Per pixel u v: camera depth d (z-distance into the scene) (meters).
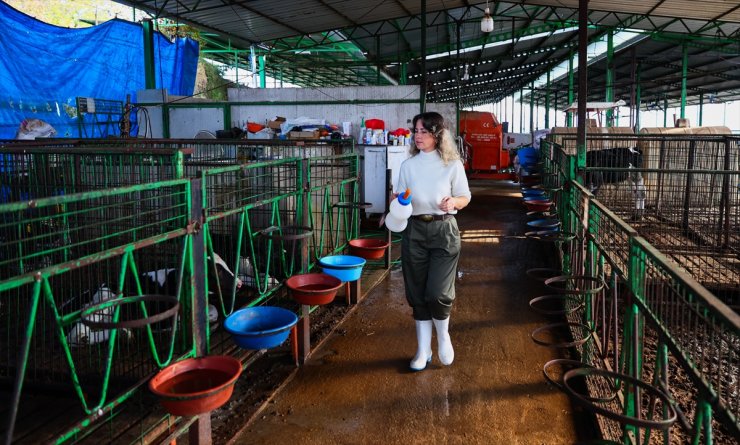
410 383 3.60
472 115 17.02
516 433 3.01
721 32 15.97
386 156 8.82
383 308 5.09
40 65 8.73
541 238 4.67
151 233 3.91
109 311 3.42
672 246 6.50
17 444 2.49
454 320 4.79
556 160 7.96
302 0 11.83
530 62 26.42
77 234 4.03
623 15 16.38
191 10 11.45
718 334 1.72
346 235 5.75
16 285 1.85
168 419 2.58
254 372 3.76
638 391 2.54
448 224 3.54
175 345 3.03
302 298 3.60
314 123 10.43
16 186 4.12
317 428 3.07
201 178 2.85
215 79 23.67
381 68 21.20
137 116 10.97
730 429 1.56
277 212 4.28
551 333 4.47
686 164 8.64
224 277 4.26
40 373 3.06
